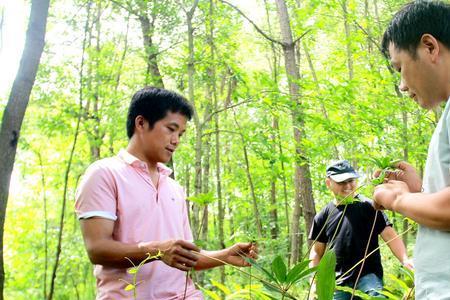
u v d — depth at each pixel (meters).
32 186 12.31
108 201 1.97
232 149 10.28
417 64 1.35
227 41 7.34
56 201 12.96
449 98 1.30
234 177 10.02
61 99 8.57
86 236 1.94
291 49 6.96
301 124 6.62
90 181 2.00
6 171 2.98
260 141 6.16
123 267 1.90
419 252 1.38
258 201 10.45
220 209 9.09
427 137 6.31
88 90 8.23
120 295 1.96
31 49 3.07
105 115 8.34
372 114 6.13
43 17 3.11
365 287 3.68
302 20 6.78
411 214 1.30
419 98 1.40
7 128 2.99
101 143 8.23
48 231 11.34
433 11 1.33
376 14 9.21
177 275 2.10
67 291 9.80
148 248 1.81
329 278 1.47
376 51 7.95
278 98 6.11
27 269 11.39
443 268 1.29
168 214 2.14
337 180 3.85
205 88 9.36
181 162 9.30
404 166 1.62
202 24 7.30
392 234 3.83
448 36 1.32
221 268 4.85
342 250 3.86
